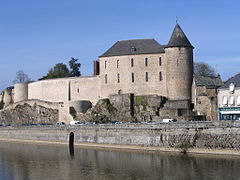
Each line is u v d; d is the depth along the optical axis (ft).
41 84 336.08
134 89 277.44
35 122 329.31
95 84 296.92
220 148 170.19
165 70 269.23
